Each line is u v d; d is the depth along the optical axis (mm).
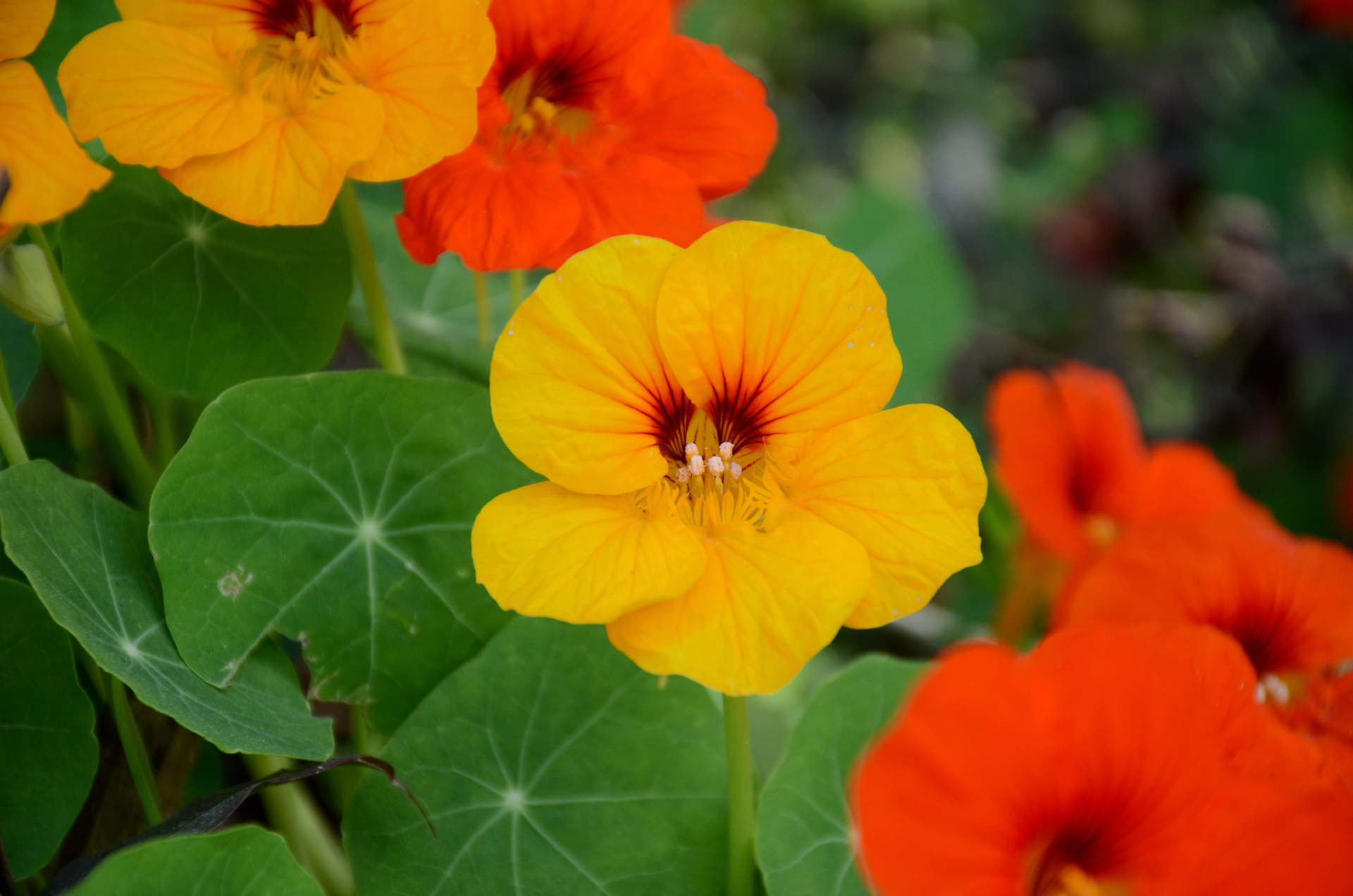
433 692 388
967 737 348
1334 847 355
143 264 403
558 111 406
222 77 380
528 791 389
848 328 373
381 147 376
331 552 390
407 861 382
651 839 387
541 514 368
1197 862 358
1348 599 407
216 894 356
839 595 361
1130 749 357
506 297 457
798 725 393
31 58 405
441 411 395
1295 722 406
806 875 385
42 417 453
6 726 375
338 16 385
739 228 369
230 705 374
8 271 382
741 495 376
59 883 359
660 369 373
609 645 394
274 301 407
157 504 378
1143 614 402
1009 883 354
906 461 370
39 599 377
